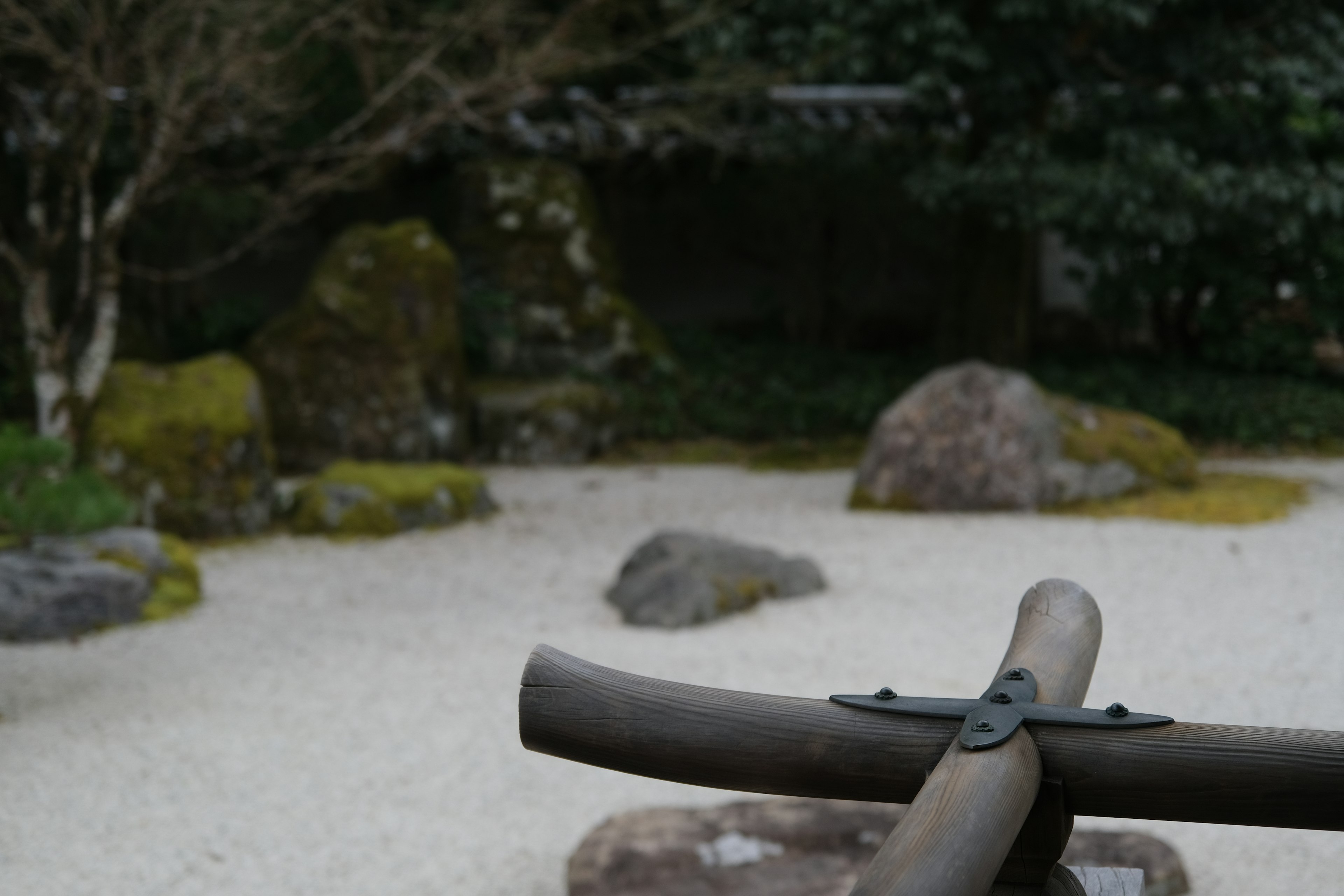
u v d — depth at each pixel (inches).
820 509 322.7
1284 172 361.4
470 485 320.2
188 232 448.8
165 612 225.3
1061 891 53.1
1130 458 319.9
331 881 124.7
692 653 198.7
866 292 512.4
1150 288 431.5
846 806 128.4
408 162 487.2
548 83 403.5
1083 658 62.0
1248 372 451.2
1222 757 47.8
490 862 128.9
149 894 121.9
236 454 295.0
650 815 128.3
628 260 536.1
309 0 354.6
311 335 375.6
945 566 256.4
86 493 185.0
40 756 157.1
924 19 335.9
